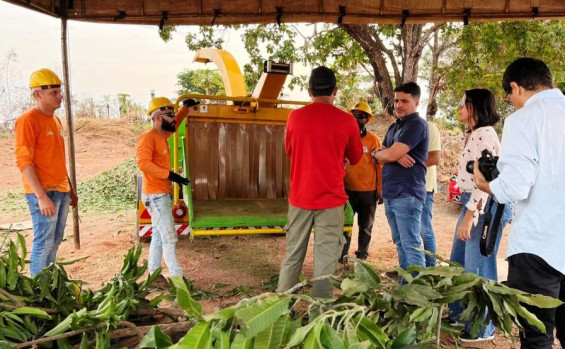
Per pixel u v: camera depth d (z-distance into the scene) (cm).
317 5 638
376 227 892
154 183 508
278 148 659
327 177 390
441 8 639
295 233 409
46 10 617
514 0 627
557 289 277
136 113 2917
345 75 1716
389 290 239
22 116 454
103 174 1468
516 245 279
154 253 538
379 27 1298
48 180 472
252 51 1380
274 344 194
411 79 1395
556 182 265
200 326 188
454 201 1020
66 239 770
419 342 221
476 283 246
